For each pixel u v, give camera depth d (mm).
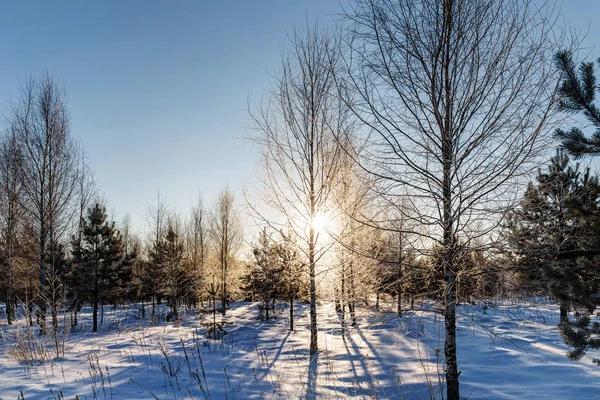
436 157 5293
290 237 10070
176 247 25875
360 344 10508
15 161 16250
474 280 5391
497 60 4938
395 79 5402
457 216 5070
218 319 19031
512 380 6711
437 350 5738
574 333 4949
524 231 4828
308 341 11500
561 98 4840
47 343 10680
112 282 23047
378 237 6359
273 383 6844
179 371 7668
